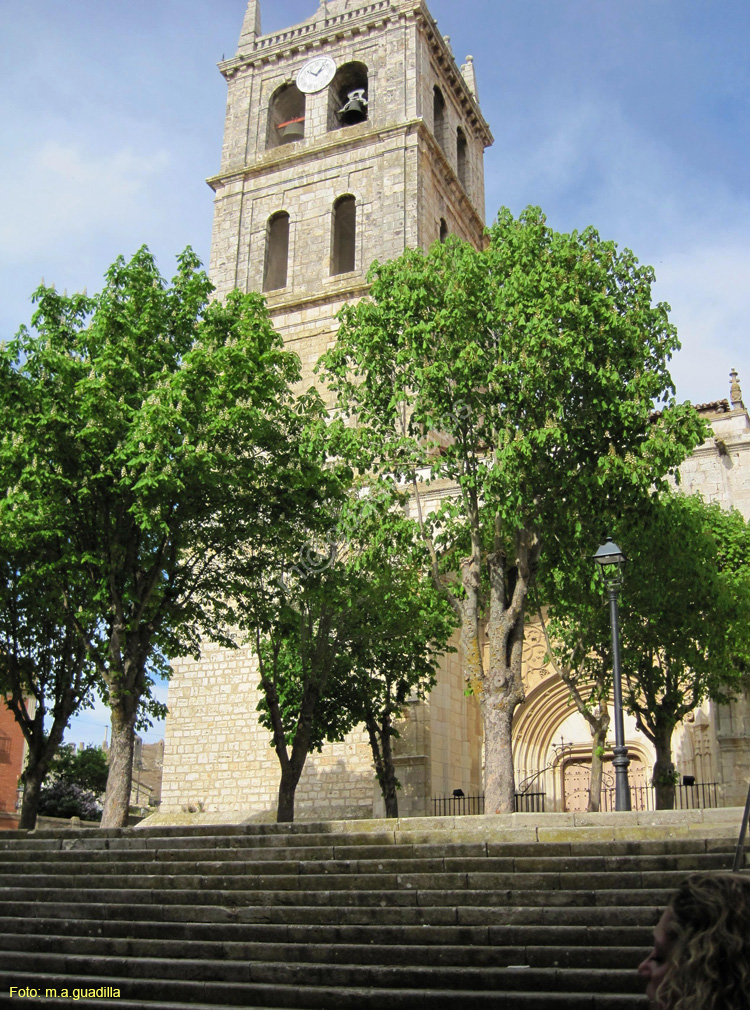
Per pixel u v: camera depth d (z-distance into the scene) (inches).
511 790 703.7
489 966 366.9
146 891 479.2
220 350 769.6
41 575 770.8
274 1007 359.3
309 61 1700.3
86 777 2159.2
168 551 796.0
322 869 480.7
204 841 544.7
